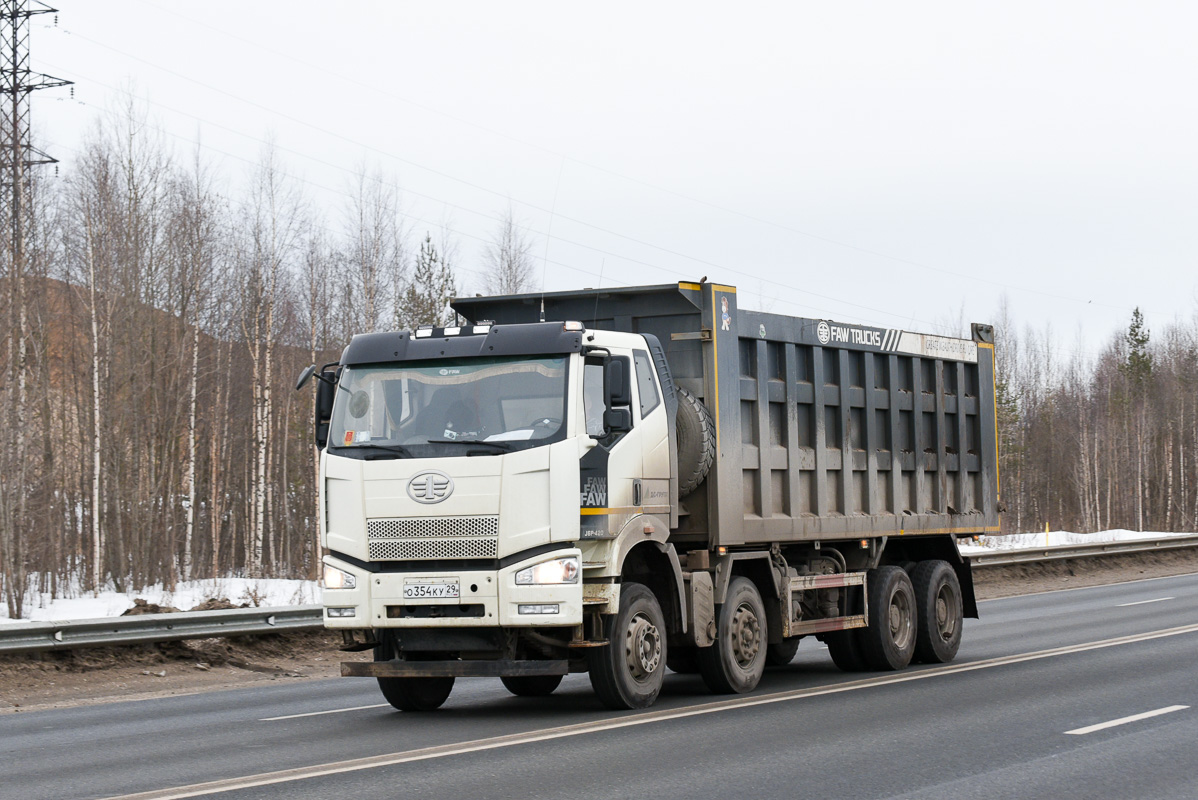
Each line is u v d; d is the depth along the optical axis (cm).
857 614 1838
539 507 1295
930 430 2067
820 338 1788
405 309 6106
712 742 1165
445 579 1312
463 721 1352
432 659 1396
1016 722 1280
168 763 1098
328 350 6325
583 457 1316
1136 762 1056
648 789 943
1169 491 10238
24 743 1269
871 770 1022
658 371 1488
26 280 4503
